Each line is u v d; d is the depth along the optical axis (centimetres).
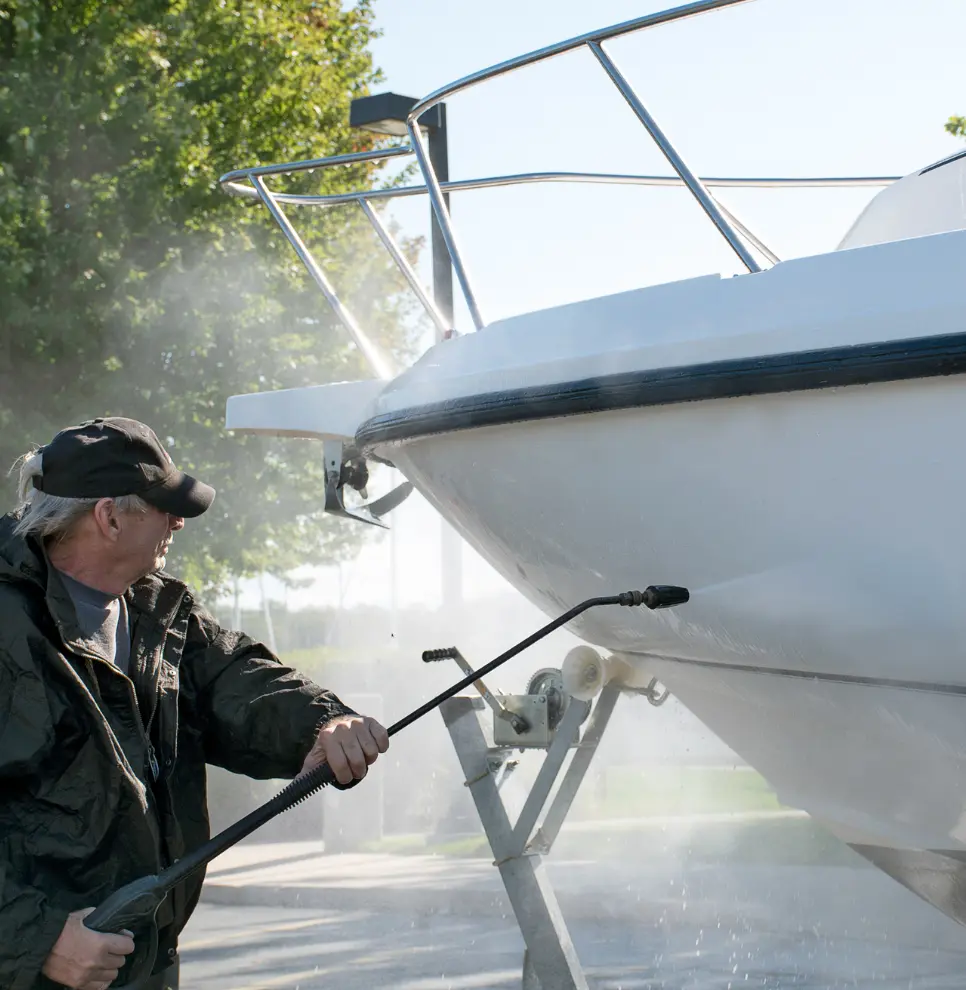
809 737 311
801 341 244
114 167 1027
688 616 295
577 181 438
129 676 213
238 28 1166
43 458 210
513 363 290
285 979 498
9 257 956
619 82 305
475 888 643
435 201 349
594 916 577
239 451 1064
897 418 239
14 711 196
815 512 255
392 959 530
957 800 292
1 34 1023
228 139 1173
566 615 251
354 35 1412
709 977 465
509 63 324
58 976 191
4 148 984
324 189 1230
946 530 243
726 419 258
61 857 198
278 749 229
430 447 319
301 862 810
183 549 1072
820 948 502
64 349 1015
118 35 1043
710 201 290
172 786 221
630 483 279
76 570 211
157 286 1030
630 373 265
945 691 266
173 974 228
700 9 295
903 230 320
